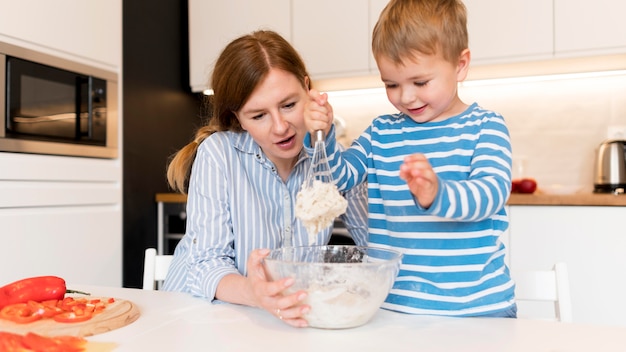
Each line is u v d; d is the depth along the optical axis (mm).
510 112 2635
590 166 2510
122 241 2361
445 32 890
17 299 837
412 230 967
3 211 1863
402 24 896
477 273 911
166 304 929
